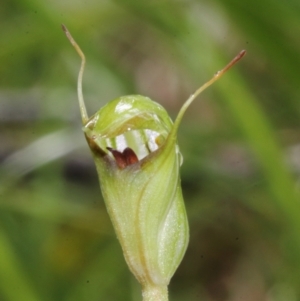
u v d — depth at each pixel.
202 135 0.14
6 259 0.12
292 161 0.14
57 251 0.14
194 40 0.13
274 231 0.14
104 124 0.09
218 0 0.13
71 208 0.14
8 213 0.14
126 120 0.09
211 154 0.14
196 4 0.14
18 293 0.11
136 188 0.09
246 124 0.12
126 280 0.14
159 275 0.09
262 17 0.12
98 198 0.14
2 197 0.14
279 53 0.12
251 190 0.14
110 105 0.09
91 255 0.14
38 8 0.14
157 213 0.09
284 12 0.12
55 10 0.14
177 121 0.09
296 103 0.14
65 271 0.14
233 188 0.14
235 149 0.14
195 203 0.14
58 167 0.14
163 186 0.09
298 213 0.12
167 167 0.09
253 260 0.14
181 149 0.14
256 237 0.14
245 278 0.14
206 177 0.14
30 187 0.14
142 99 0.09
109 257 0.14
